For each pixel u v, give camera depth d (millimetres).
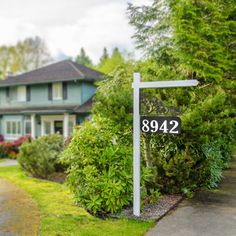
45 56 46688
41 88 22375
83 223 4887
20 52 45438
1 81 25281
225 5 8375
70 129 20672
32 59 45719
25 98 23250
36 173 9781
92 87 21594
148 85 5250
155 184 6391
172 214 5301
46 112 20141
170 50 8883
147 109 5410
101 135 5879
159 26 9664
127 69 7891
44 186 8070
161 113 5398
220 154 8648
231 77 8516
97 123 6156
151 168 6078
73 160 5812
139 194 5230
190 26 7727
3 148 17922
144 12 10008
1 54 45250
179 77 6957
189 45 7914
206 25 7773
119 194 5301
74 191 5797
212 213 5336
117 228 4629
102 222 4934
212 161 7312
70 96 21078
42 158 9570
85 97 20938
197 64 7656
